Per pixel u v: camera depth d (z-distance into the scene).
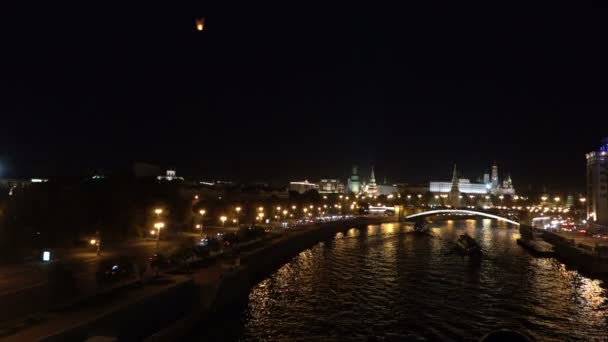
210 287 67.88
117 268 61.47
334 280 97.75
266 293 85.19
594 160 189.00
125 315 50.56
